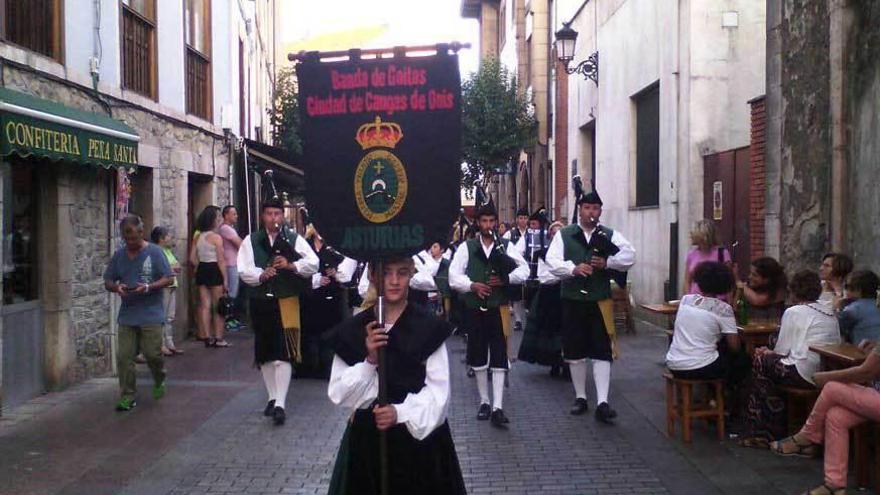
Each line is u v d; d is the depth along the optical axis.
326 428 7.90
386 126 3.89
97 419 8.16
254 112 23.31
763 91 13.15
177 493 6.04
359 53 3.89
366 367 3.77
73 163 9.49
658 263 14.82
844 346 6.42
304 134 3.95
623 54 16.91
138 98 11.34
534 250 11.90
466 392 9.70
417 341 3.79
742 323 7.77
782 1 8.98
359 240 3.91
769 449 6.98
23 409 8.51
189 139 13.91
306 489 6.15
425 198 3.88
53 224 9.18
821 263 8.27
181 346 13.20
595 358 8.13
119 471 6.54
